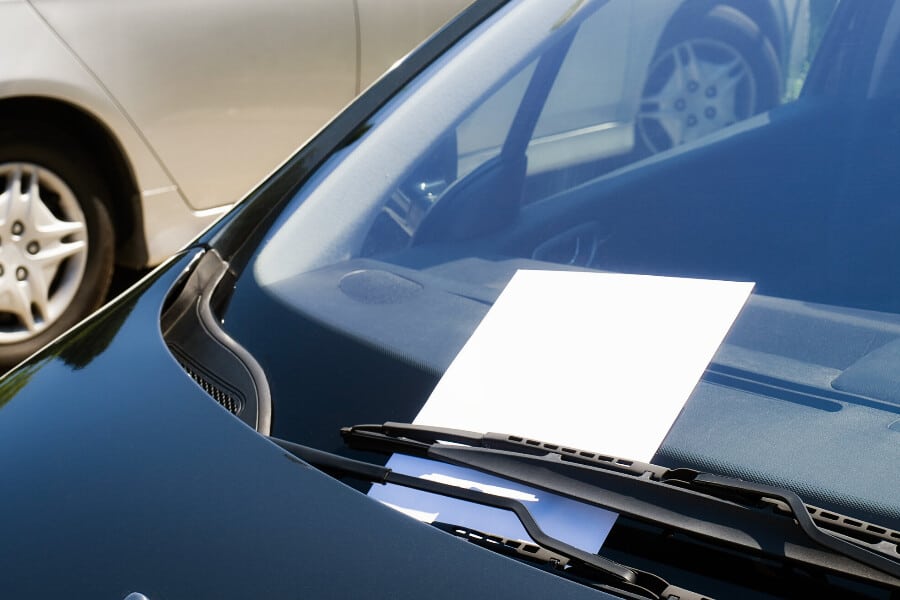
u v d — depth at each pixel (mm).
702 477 953
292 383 1313
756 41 1396
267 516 1053
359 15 4039
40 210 3586
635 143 1441
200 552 1035
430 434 1135
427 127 1679
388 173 1648
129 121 3611
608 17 1583
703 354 1093
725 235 1280
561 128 1527
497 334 1258
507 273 1413
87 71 3502
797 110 1333
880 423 1004
